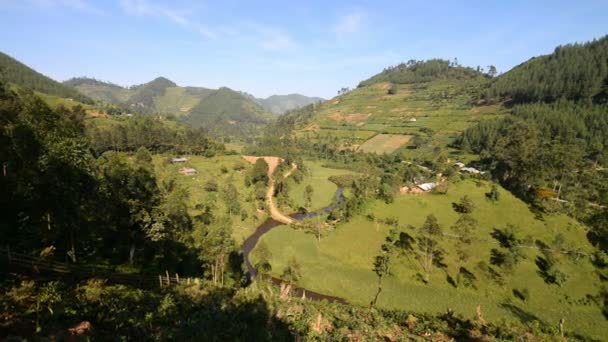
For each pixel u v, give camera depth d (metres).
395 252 65.88
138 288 31.22
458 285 57.06
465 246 65.94
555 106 164.12
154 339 20.89
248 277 60.62
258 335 24.56
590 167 112.62
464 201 78.44
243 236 81.94
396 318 34.03
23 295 19.53
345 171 172.25
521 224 71.81
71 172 33.91
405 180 120.31
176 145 151.25
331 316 32.16
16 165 33.94
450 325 33.16
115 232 43.31
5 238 31.67
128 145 131.88
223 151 169.50
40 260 28.52
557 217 74.12
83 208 37.00
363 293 56.38
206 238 50.38
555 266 59.06
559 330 36.91
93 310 22.34
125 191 42.81
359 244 70.88
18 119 35.25
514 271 58.12
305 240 77.62
